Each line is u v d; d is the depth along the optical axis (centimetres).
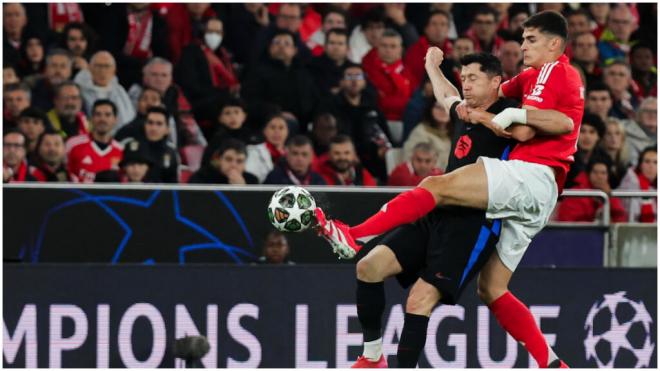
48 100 3378
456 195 1869
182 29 3591
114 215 2858
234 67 3612
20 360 2588
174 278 2644
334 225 1830
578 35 3797
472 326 2700
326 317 2667
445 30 3719
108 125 3275
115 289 2625
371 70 3606
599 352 2739
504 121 1842
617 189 3553
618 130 3534
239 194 2894
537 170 1902
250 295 2656
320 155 3416
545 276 2728
